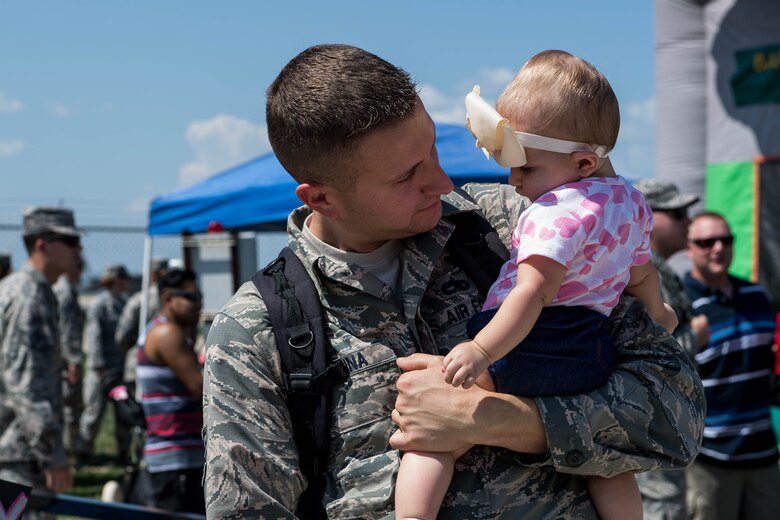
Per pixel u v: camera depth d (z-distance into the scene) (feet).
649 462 5.19
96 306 30.30
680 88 20.30
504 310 5.04
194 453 15.74
